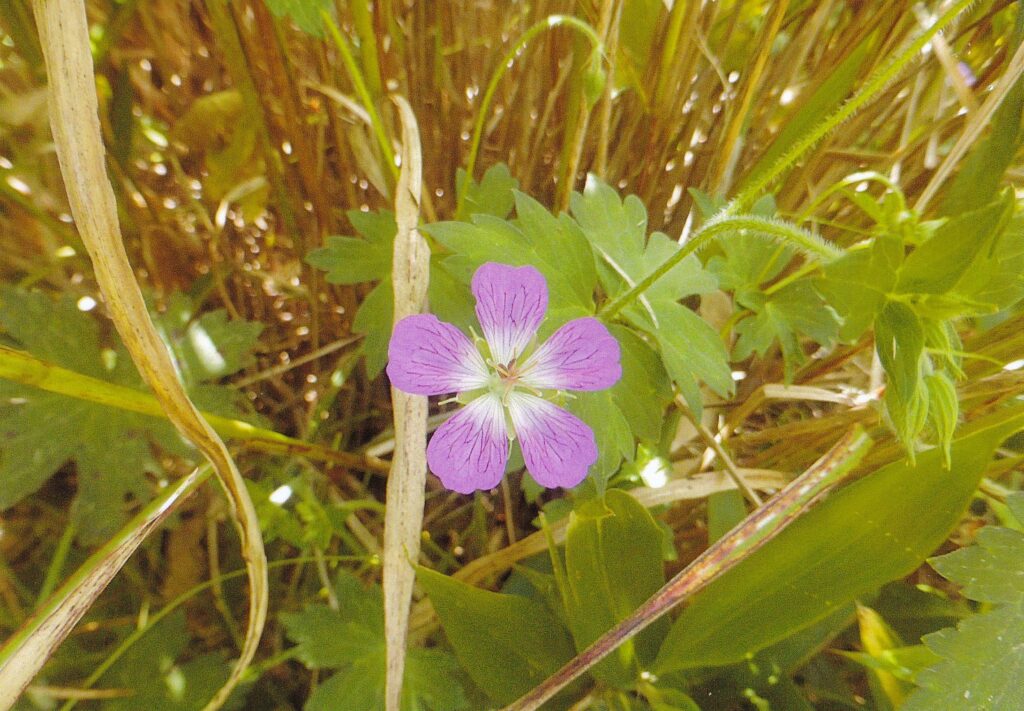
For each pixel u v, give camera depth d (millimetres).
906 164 147
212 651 136
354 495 156
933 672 91
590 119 149
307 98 161
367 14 120
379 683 115
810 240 96
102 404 118
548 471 95
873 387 129
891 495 100
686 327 115
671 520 145
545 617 111
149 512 95
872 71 135
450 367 94
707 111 158
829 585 99
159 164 172
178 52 162
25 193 149
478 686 115
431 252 130
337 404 166
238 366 137
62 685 122
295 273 177
